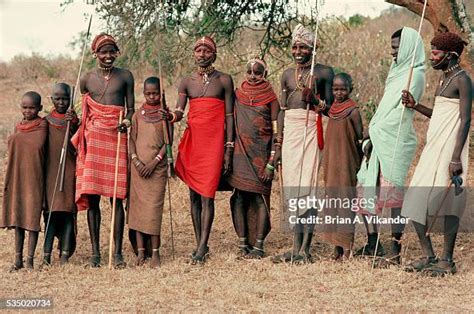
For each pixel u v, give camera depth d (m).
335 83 7.61
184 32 10.79
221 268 7.57
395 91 7.47
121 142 7.68
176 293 6.75
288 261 7.74
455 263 7.65
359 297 6.59
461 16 10.50
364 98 14.39
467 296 6.61
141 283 7.07
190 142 7.84
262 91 7.88
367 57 16.05
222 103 7.85
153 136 7.67
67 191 7.63
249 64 7.89
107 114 7.65
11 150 7.56
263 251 8.05
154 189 7.66
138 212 7.65
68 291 6.83
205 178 7.73
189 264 7.66
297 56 7.73
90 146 7.55
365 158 7.66
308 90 7.48
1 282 7.16
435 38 7.12
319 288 6.84
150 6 10.23
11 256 8.22
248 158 7.82
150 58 11.28
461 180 7.02
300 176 7.69
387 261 7.47
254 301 6.50
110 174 7.62
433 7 10.42
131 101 7.78
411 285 6.89
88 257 8.21
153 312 6.23
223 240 8.89
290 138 7.71
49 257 7.78
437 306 6.35
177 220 9.79
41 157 7.59
